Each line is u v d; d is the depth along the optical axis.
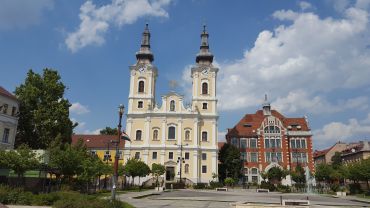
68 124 61.50
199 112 93.56
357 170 64.81
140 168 69.69
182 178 86.00
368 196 56.66
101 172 48.97
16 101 58.09
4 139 54.59
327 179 87.38
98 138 97.06
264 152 101.06
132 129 91.62
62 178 43.44
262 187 77.19
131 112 92.38
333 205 36.06
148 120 91.38
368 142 98.00
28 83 61.72
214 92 95.00
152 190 62.91
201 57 98.44
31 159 35.38
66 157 39.91
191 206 31.02
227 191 67.94
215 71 96.44
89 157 49.06
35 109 60.69
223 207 30.28
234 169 94.19
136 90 94.06
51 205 26.50
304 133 102.31
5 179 39.50
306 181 85.88
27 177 40.34
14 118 56.97
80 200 24.38
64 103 62.06
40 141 59.06
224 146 98.31
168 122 91.50
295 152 101.25
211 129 92.44
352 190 67.75
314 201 42.25
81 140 52.91
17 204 26.36
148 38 100.62
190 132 90.88
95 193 43.69
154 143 90.38
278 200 41.41
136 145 90.38
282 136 101.75
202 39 101.44
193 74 96.75
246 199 41.72
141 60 97.69
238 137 103.69
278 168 89.56
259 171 99.56
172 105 93.19
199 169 89.50
